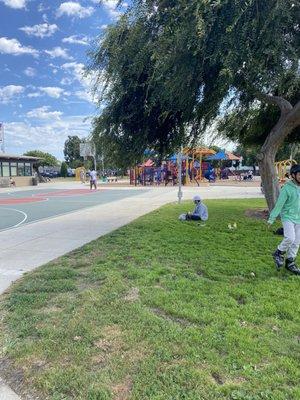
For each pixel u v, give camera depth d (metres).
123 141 11.30
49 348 3.79
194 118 11.28
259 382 3.10
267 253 7.36
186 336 3.87
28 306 4.90
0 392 3.21
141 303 4.81
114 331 4.06
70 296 5.23
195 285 5.42
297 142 14.88
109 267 6.54
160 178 40.69
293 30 8.80
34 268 6.88
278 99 10.59
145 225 11.09
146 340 3.83
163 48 8.41
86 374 3.32
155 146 12.32
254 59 8.12
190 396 2.96
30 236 10.27
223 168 55.59
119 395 3.04
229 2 7.83
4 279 6.25
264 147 10.93
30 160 46.38
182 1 8.05
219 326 4.09
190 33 7.88
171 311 4.50
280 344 3.71
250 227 10.36
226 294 5.08
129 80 9.99
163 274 6.02
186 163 38.41
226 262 6.68
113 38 9.88
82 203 20.56
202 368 3.32
